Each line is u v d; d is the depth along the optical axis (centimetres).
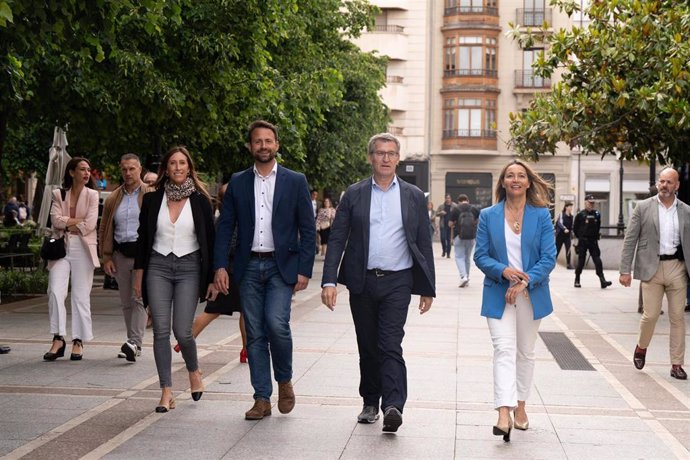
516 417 727
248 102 1884
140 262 784
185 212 781
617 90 1477
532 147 1583
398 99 5662
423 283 716
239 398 828
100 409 773
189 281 780
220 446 659
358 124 3706
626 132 1606
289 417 755
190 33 1630
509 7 5647
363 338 729
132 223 1012
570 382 944
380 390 742
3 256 1953
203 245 776
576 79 1594
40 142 2916
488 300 696
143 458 625
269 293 746
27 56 1322
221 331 1295
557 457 645
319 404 807
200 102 1736
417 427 727
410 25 5691
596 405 828
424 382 919
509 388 683
